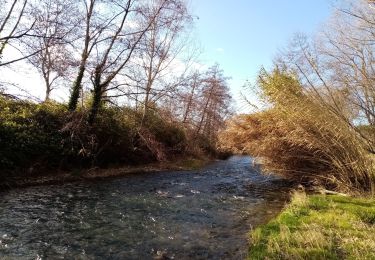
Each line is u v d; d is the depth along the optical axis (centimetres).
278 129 1479
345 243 688
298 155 1456
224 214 1051
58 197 1182
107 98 1994
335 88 1270
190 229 887
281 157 1502
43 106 1758
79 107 1894
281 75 1441
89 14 1758
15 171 1403
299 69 1318
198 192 1414
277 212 1077
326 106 1220
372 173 1202
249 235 826
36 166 1517
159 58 2417
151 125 2448
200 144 3553
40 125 1658
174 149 2708
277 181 1753
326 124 1239
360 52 1271
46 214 966
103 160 1939
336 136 1238
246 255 702
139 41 1862
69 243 757
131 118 2261
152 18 1927
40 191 1260
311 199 1098
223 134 1847
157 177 1812
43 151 1570
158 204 1156
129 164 2116
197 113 3497
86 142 1789
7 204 1047
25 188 1295
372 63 1262
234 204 1196
